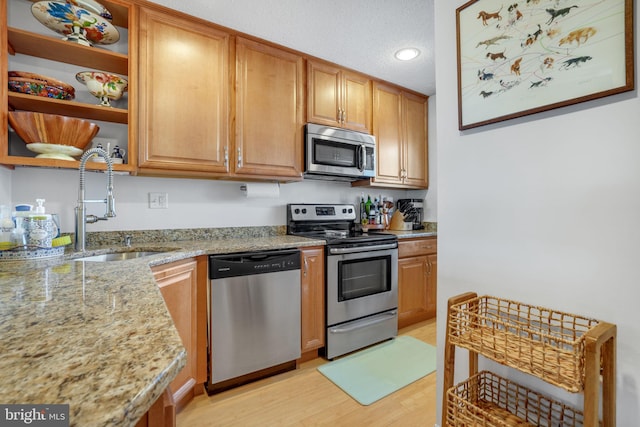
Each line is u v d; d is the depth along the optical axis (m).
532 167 1.06
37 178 1.72
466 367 1.27
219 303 1.73
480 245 1.22
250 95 2.09
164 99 1.79
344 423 1.50
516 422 1.03
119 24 1.85
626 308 0.86
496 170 1.16
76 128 1.57
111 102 1.86
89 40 1.77
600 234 0.91
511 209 1.12
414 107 3.10
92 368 0.38
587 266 0.93
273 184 2.38
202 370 1.71
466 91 1.23
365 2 1.75
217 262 1.72
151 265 1.34
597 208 0.91
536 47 1.02
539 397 1.04
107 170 1.66
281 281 1.94
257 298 1.85
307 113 2.35
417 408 1.62
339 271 2.21
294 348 2.00
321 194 2.84
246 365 1.82
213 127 1.95
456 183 1.30
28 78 1.49
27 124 1.47
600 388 0.88
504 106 1.11
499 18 1.11
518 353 0.86
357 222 3.07
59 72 1.76
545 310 0.98
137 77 1.72
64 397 0.32
